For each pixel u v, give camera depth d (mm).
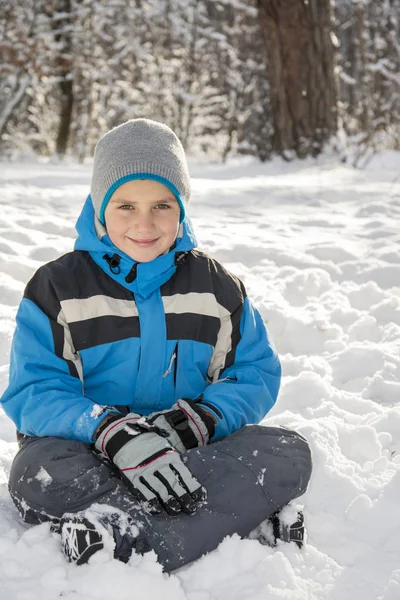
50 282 2330
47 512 2082
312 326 4004
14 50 13945
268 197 7359
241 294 2512
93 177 2402
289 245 5324
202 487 2033
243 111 18094
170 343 2367
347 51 23609
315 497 2502
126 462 2049
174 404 2301
